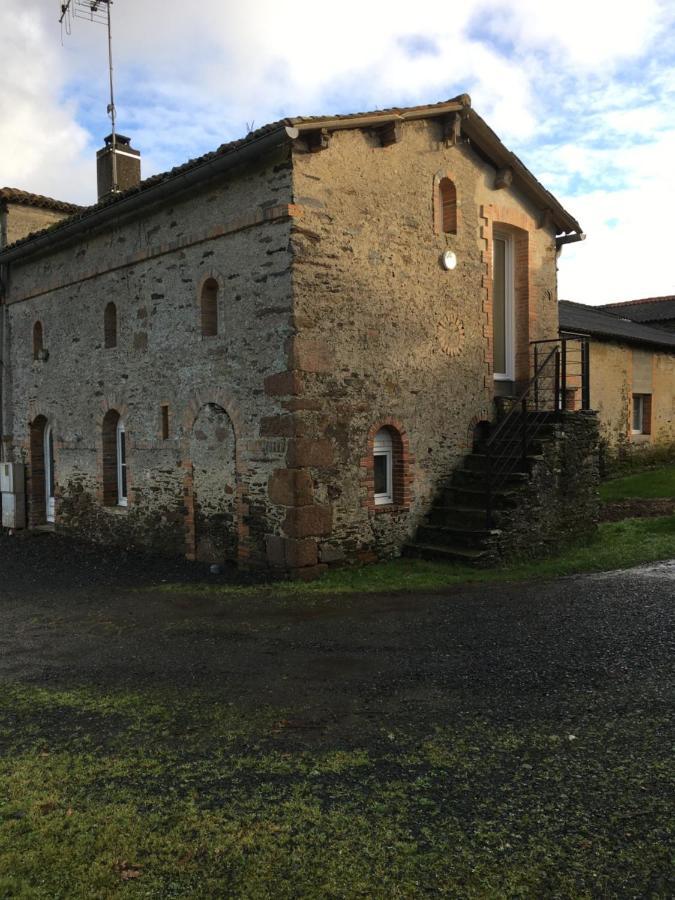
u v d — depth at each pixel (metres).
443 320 10.52
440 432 10.51
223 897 3.07
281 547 8.84
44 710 5.13
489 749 4.30
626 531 11.36
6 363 14.68
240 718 4.87
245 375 9.27
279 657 6.09
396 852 3.33
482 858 3.28
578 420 10.77
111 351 11.77
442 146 10.47
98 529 12.31
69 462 13.03
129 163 15.49
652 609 7.04
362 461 9.43
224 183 9.48
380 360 9.64
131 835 3.51
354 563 9.34
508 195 11.63
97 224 11.62
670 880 3.10
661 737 4.37
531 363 12.01
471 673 5.53
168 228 10.44
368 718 4.80
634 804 3.66
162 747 4.47
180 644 6.60
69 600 8.64
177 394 10.44
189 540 10.30
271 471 8.96
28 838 3.50
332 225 9.02
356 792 3.86
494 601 7.58
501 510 9.66
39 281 13.58
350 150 9.22
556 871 3.17
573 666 5.59
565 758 4.16
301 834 3.49
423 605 7.53
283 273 8.69
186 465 10.30
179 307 10.34
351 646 6.29
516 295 12.09
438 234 10.44
